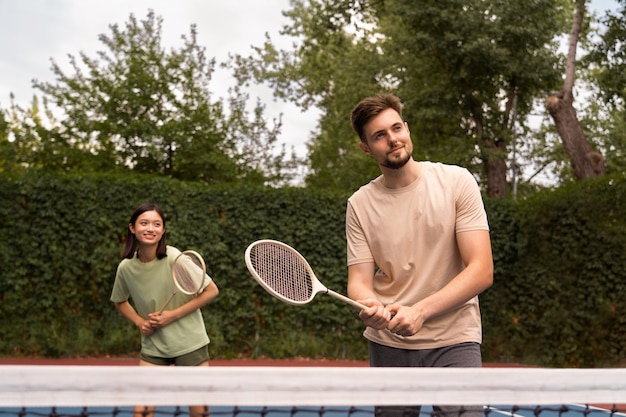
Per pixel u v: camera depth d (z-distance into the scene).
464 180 2.97
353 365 11.34
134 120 17.16
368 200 3.09
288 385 2.12
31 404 1.94
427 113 18.98
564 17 21.44
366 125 2.92
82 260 11.20
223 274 11.67
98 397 1.99
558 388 2.32
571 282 11.12
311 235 11.95
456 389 2.23
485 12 18.61
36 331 11.09
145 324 4.00
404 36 19.50
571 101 15.67
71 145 17.52
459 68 19.08
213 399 2.06
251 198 11.83
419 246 2.94
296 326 12.02
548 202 11.61
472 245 2.87
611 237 10.54
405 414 2.75
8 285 11.09
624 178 10.44
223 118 18.11
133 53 17.44
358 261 3.10
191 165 17.62
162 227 4.05
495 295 12.58
